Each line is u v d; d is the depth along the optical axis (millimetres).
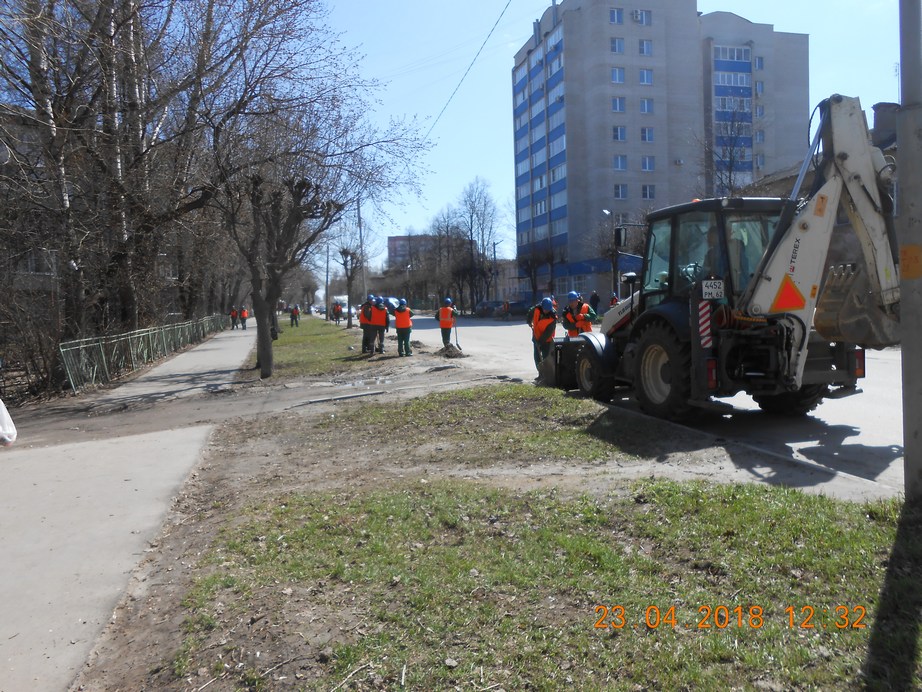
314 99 17156
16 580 4887
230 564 4773
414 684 3143
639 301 9930
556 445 7617
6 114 13516
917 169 4484
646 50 57781
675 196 58688
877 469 6371
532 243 67250
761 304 7363
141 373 20938
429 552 4676
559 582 4020
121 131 16906
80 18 15367
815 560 3916
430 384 14273
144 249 19422
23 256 15867
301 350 27656
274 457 8469
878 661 2992
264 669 3375
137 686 3414
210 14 16297
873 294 7141
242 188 17422
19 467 8469
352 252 43625
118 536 5746
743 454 6695
